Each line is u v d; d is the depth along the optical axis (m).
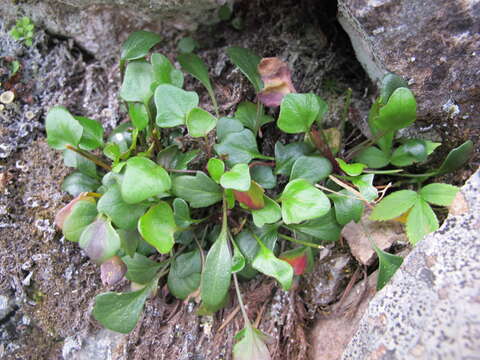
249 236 0.18
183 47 0.22
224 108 0.21
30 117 0.21
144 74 0.18
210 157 0.19
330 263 0.19
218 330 0.19
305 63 0.21
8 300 0.20
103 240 0.16
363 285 0.18
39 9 0.21
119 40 0.22
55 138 0.17
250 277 0.19
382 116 0.16
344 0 0.16
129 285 0.20
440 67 0.16
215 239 0.19
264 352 0.17
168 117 0.16
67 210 0.17
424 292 0.13
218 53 0.22
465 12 0.15
